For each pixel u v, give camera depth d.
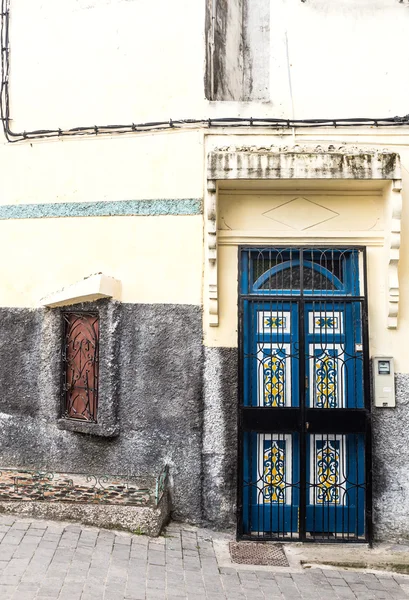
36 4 5.61
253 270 5.19
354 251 5.12
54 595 3.57
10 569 3.82
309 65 5.34
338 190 5.09
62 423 5.23
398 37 5.38
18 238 5.48
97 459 5.16
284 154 4.77
